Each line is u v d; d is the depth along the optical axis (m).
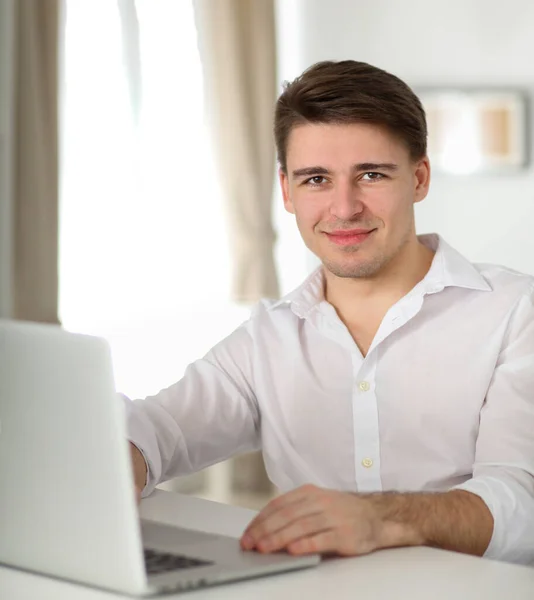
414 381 1.90
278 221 5.18
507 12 5.16
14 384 1.22
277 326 2.03
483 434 1.80
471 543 1.45
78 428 1.16
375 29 5.26
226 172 4.71
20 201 3.80
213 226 4.74
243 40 4.71
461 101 5.21
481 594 1.17
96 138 4.30
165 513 1.63
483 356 1.87
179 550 1.32
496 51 5.19
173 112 4.57
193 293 4.70
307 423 1.99
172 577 1.18
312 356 1.99
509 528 1.50
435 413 1.89
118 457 1.13
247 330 2.07
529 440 1.75
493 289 1.90
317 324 1.96
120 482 1.13
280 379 2.01
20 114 3.78
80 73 4.23
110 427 1.13
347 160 1.78
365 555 1.34
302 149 1.80
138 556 1.14
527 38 5.16
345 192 1.79
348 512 1.34
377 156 1.78
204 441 1.99
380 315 1.94
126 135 4.39
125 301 4.45
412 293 1.89
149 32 4.47
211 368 2.04
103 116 4.32
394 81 1.80
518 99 5.18
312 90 1.77
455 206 5.27
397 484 1.92
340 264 1.85
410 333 1.91
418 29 5.23
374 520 1.37
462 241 5.28
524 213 5.23
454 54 5.22
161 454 1.87
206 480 4.68
